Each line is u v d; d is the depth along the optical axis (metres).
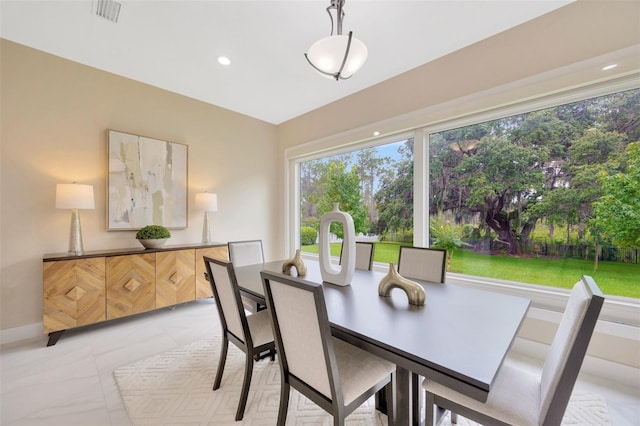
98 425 1.48
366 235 3.64
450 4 2.05
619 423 1.49
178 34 2.40
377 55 2.72
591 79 1.98
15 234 2.51
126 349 2.33
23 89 2.55
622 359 1.88
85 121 2.89
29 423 1.49
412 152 3.18
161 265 3.00
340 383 1.08
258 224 4.52
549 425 0.90
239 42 2.52
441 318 1.25
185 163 3.64
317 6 2.07
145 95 3.31
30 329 2.55
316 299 1.03
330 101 3.85
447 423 1.50
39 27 2.31
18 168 2.53
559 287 2.22
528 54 2.25
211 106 3.94
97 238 2.95
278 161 4.79
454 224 2.83
